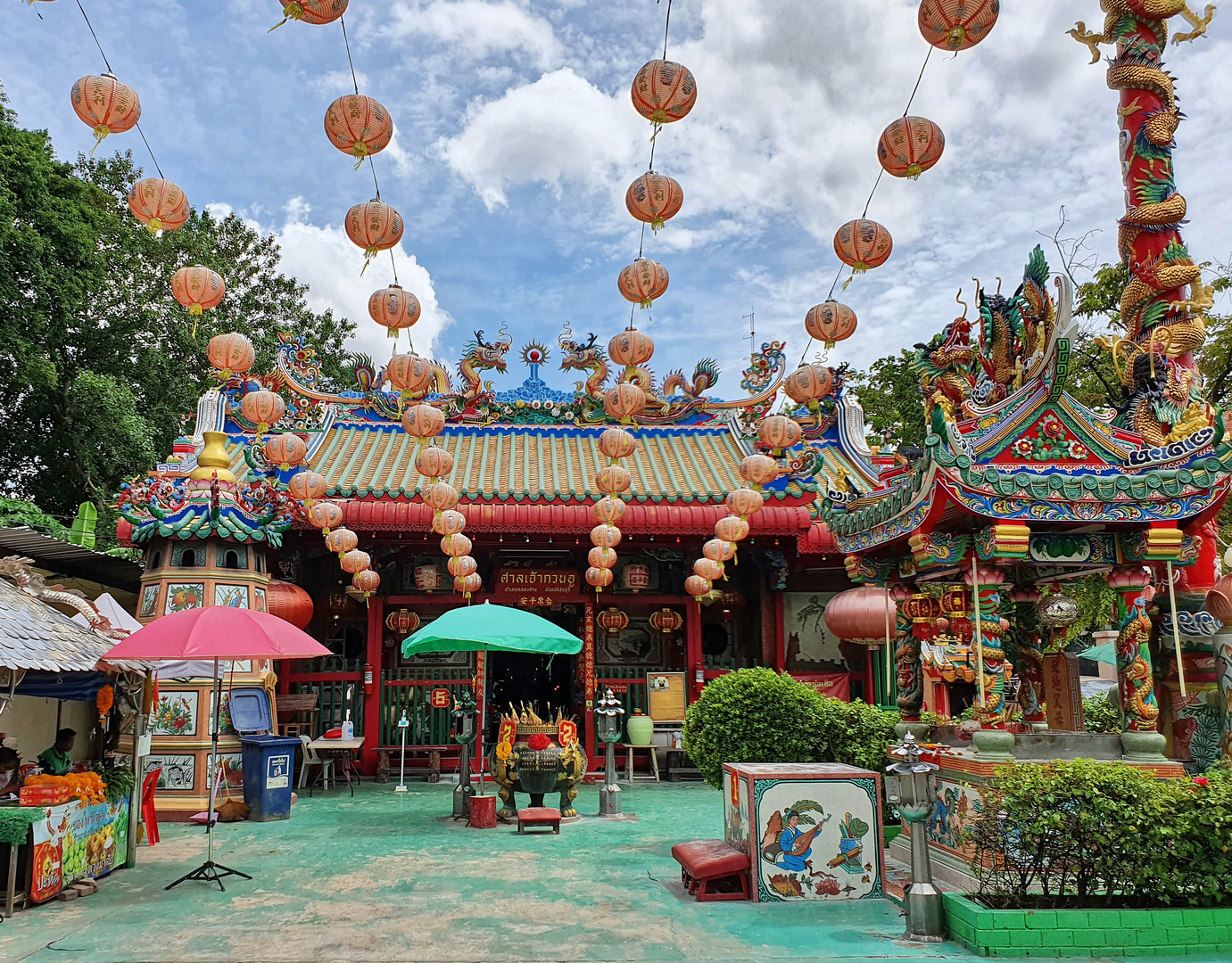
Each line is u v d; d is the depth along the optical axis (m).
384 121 6.38
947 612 8.57
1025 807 6.25
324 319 33.72
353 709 16.61
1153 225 9.04
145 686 9.47
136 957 5.96
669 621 17.06
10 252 20.41
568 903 7.31
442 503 13.06
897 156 6.66
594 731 16.59
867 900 7.29
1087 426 7.34
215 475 13.34
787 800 7.39
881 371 28.36
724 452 18.73
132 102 6.27
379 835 10.57
